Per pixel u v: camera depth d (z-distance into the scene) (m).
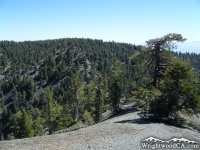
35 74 160.88
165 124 19.86
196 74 24.95
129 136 15.02
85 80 127.94
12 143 13.96
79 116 44.00
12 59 193.00
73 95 43.03
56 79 143.00
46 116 41.88
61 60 169.50
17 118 40.47
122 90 38.00
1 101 126.25
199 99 20.28
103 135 15.49
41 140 14.60
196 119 28.56
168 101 21.55
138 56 33.50
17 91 137.50
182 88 20.94
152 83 33.12
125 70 116.75
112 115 36.44
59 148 12.63
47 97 42.25
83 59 161.88
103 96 42.31
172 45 30.66
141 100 23.41
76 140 14.32
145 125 18.67
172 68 22.22
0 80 160.50
